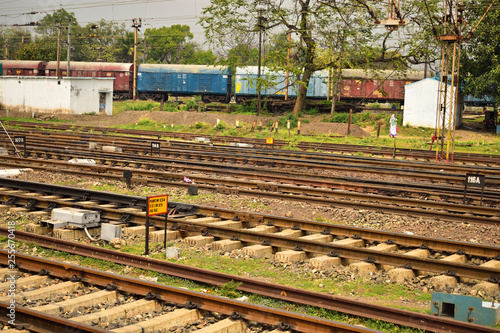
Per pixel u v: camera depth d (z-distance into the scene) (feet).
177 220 36.58
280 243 32.94
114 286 24.17
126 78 235.61
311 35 148.15
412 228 40.68
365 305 22.20
